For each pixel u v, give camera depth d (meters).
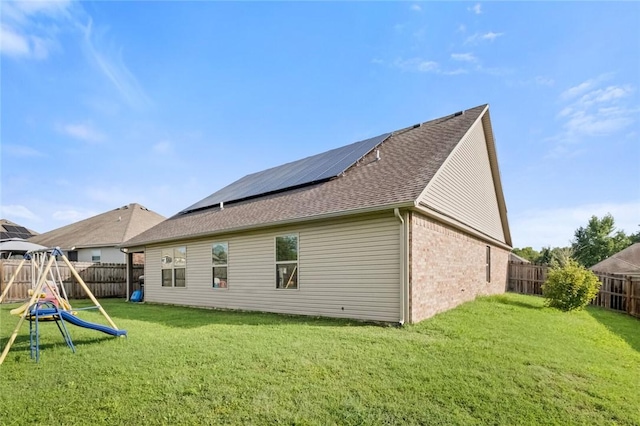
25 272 15.22
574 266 12.06
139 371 4.75
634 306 12.35
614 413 3.77
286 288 9.88
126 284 18.00
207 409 3.71
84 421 3.54
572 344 6.65
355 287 8.40
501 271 17.20
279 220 9.59
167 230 14.42
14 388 4.31
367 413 3.63
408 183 8.27
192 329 7.46
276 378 4.44
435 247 8.88
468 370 4.72
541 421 3.56
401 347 5.71
